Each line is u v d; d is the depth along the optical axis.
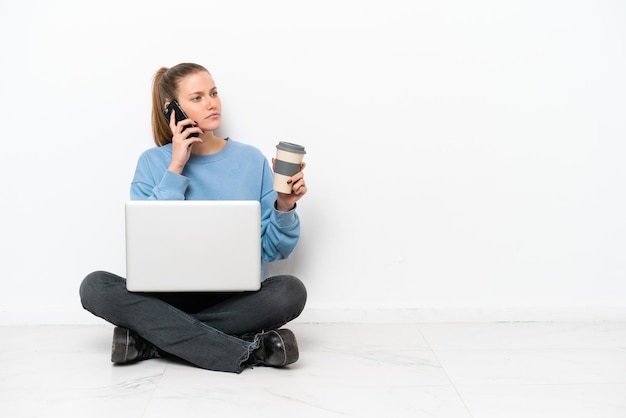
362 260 2.36
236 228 1.83
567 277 2.38
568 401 1.67
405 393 1.71
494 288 2.38
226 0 2.27
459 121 2.33
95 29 2.27
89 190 2.32
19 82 2.28
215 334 1.88
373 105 2.31
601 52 2.31
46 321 2.35
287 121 2.31
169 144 2.19
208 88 2.09
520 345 2.11
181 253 1.84
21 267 2.34
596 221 2.36
